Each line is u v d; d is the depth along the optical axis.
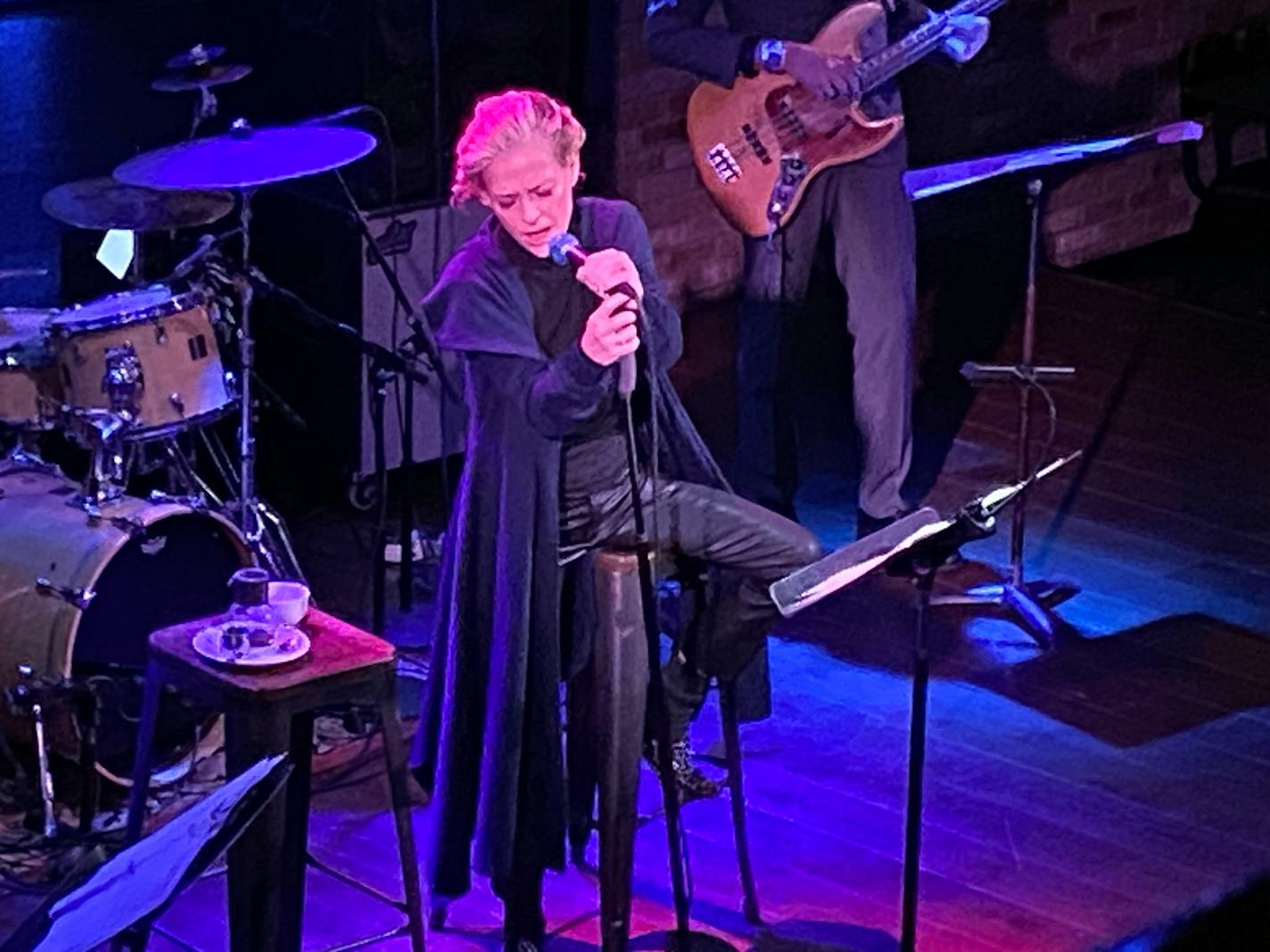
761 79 5.26
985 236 7.46
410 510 5.31
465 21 6.07
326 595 5.38
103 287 6.07
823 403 6.52
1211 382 6.65
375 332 5.82
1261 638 5.21
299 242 5.89
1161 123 7.77
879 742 4.72
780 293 5.51
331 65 5.93
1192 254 7.67
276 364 6.00
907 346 5.47
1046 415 6.43
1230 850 4.33
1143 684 4.99
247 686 3.40
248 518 4.68
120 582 4.55
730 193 5.36
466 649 3.75
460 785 3.80
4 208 6.49
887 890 4.17
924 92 7.16
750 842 4.31
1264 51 7.83
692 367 6.64
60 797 4.45
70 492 4.49
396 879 4.18
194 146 4.70
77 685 4.23
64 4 7.53
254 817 2.76
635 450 3.78
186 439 5.26
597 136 6.53
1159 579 5.50
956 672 5.03
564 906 4.08
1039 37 7.36
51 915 2.62
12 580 4.32
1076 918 4.09
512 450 3.62
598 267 3.44
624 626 3.55
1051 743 4.73
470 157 3.60
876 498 5.55
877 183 5.36
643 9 6.45
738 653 3.90
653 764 4.02
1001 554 5.61
